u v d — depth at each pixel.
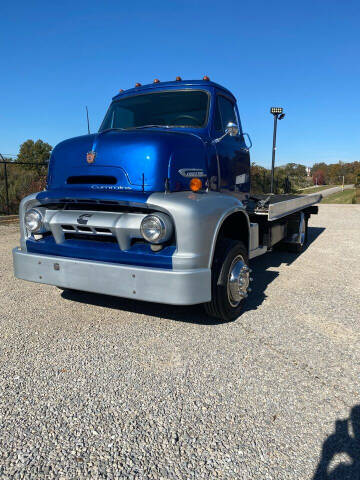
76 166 3.56
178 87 4.57
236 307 3.76
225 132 4.57
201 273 3.03
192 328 3.59
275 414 2.31
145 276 3.00
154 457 1.95
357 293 4.73
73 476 1.83
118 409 2.35
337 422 2.24
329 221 12.90
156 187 3.24
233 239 4.07
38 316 3.88
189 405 2.39
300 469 1.88
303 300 4.45
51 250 3.52
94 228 3.26
